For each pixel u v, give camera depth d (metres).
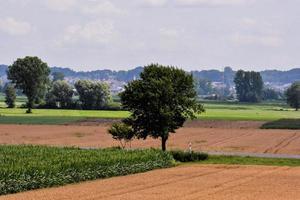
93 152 127.62
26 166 98.62
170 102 148.12
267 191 87.75
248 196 82.31
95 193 84.94
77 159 110.50
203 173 114.44
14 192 90.38
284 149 168.50
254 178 105.31
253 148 171.50
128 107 150.12
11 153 124.81
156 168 124.25
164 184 96.69
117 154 123.81
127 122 151.25
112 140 196.50
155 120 147.50
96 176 107.56
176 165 131.88
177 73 150.38
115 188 91.38
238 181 100.75
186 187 92.56
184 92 150.38
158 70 150.88
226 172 115.81
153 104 146.12
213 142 191.25
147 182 99.88
